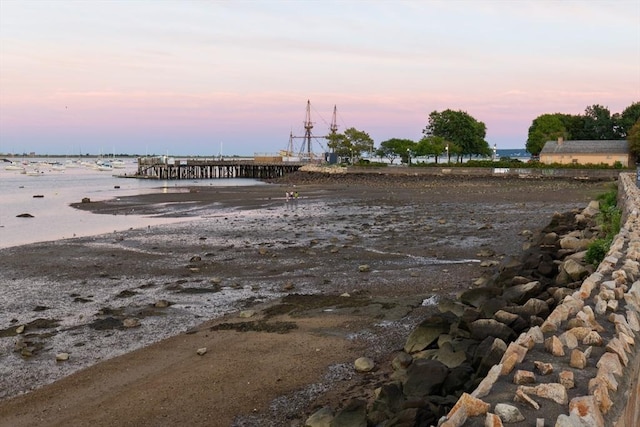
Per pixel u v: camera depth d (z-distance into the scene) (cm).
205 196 6312
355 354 1255
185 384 1129
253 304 1738
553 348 543
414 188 7150
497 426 391
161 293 1911
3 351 1367
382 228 3431
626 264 896
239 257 2547
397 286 1909
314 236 3152
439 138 11262
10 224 3931
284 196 6253
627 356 532
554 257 1739
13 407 1062
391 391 897
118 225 3828
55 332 1506
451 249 2631
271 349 1310
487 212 4206
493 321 1046
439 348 1088
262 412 998
